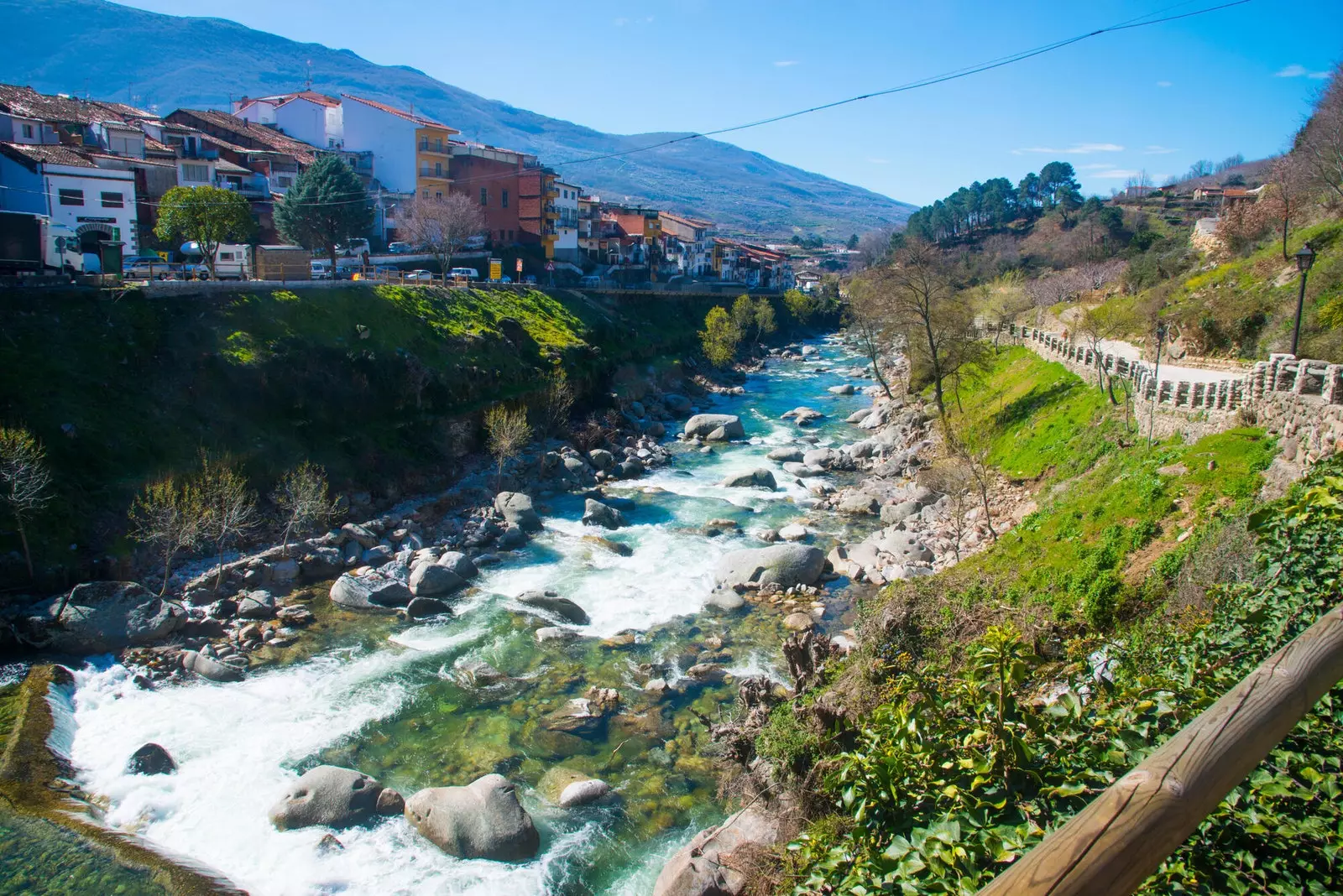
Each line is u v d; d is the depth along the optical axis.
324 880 20.27
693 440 67.62
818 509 50.25
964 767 8.41
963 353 63.69
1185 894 6.12
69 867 19.75
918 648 25.77
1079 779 8.03
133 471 37.78
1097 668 19.38
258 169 88.06
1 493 32.12
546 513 48.03
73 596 30.55
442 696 28.38
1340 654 4.05
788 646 27.45
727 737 25.72
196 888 19.22
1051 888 3.04
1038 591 28.61
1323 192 62.25
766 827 20.69
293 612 33.56
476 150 109.31
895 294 64.50
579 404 68.12
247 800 22.80
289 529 37.97
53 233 50.41
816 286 191.38
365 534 40.84
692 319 111.88
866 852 8.43
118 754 24.42
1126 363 44.12
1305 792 6.31
